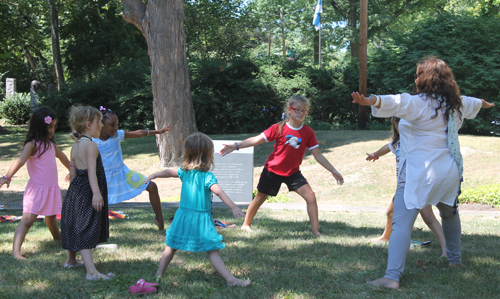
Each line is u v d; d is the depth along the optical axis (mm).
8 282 3402
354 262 4004
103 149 5137
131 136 5414
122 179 5230
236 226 5762
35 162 4289
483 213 7320
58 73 28078
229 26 34062
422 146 3441
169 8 12719
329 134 17531
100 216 3695
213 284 3383
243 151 8281
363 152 13836
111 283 3363
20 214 6719
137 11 12953
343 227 5777
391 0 33250
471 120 17312
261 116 20734
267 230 5488
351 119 21812
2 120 27562
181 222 3482
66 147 17547
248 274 3664
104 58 30844
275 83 21328
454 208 3795
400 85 19250
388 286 3322
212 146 3562
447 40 18016
